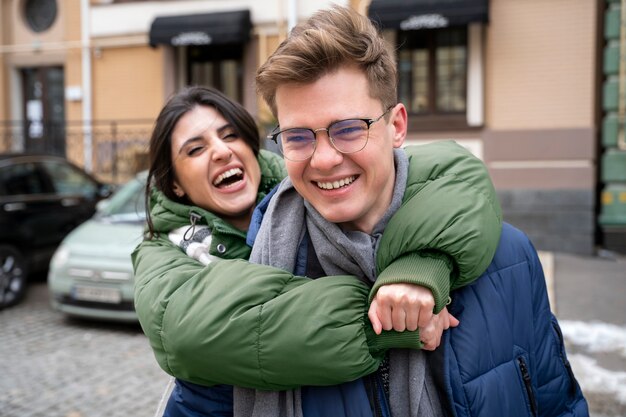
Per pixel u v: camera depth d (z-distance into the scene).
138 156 10.04
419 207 1.15
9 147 11.43
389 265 1.13
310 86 1.09
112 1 10.20
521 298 1.28
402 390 1.17
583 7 7.67
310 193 1.17
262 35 9.53
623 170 7.77
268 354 1.06
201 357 1.09
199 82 10.10
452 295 1.21
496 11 7.98
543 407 1.30
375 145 1.13
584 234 7.85
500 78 8.03
